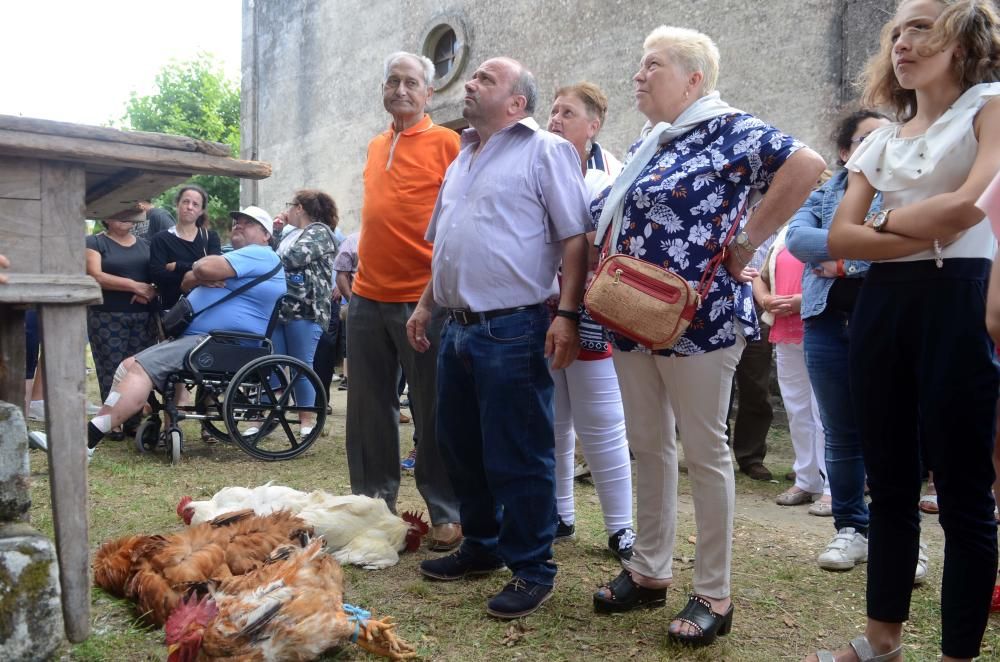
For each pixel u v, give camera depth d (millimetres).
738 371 5516
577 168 3076
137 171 2600
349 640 2539
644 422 2930
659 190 2703
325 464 5586
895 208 2301
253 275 5750
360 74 12547
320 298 6383
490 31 10305
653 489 2984
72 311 2443
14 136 2256
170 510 4223
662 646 2734
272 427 5809
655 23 8414
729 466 2783
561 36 9438
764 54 7473
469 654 2666
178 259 6500
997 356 2297
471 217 3043
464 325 3084
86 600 2479
